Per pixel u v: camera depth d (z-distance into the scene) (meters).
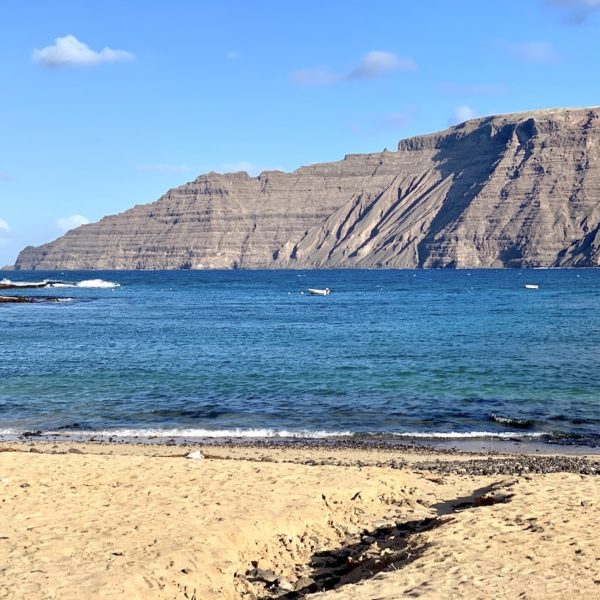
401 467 22.61
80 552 12.83
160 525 14.33
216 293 182.75
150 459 20.61
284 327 79.19
